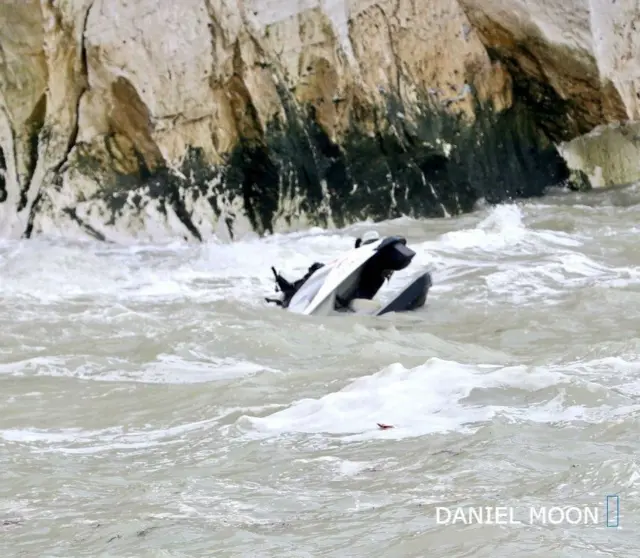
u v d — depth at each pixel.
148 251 59.41
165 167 65.31
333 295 39.41
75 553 15.85
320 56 68.50
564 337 34.06
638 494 16.09
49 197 63.44
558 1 75.38
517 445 19.17
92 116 64.38
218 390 27.48
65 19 63.31
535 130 76.56
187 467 20.39
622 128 76.44
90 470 20.83
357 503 17.08
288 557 14.91
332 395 24.31
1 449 22.86
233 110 67.31
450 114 72.94
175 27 65.31
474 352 31.72
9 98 63.28
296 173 68.12
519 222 64.00
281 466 19.62
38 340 35.84
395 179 70.25
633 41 77.00
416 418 21.91
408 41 71.69
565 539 14.36
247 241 63.38
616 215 65.44
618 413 20.98
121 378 30.62
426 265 50.25
